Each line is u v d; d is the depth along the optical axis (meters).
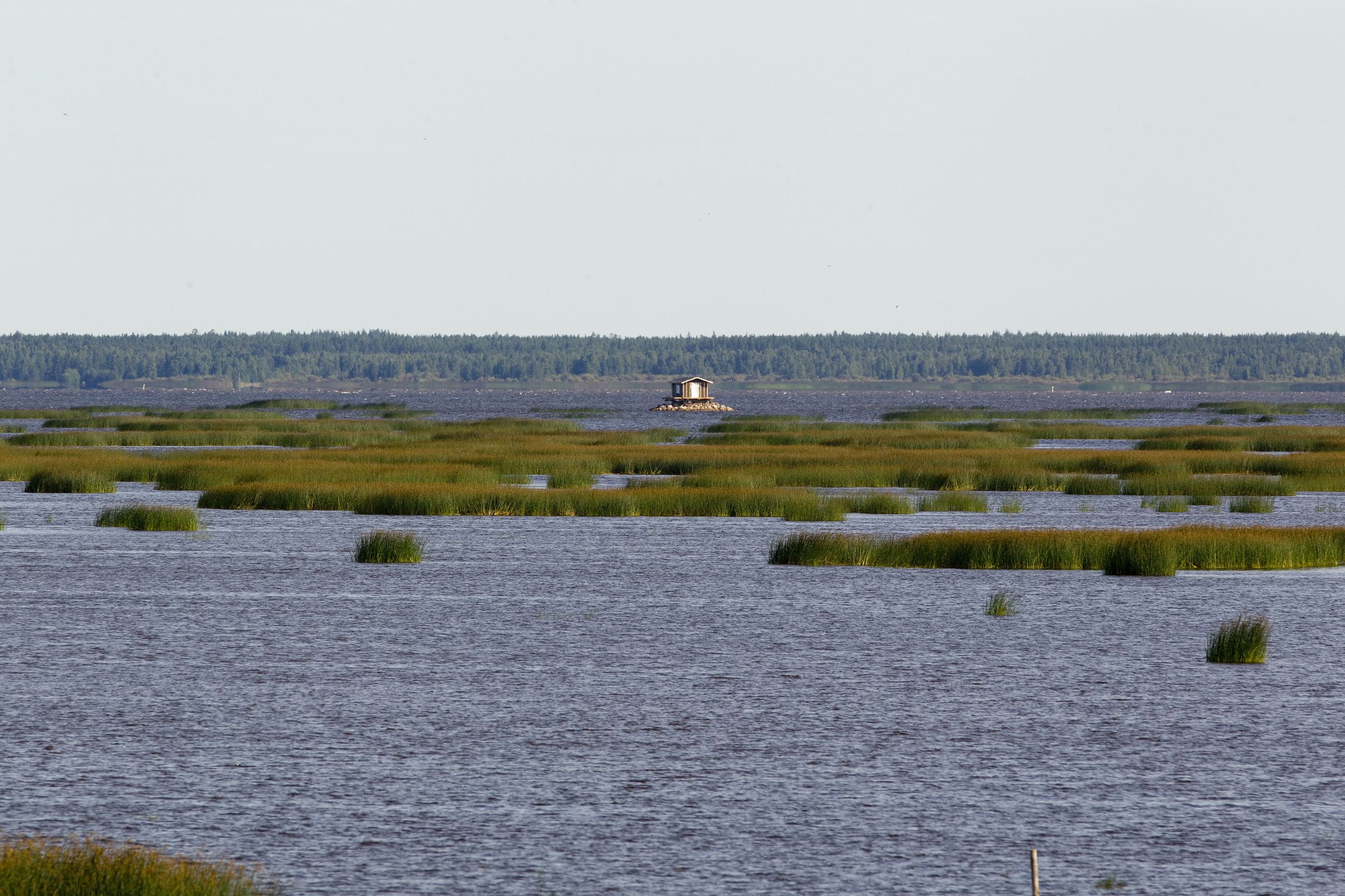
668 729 81.50
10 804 66.50
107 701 87.94
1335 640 110.12
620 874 58.25
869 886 57.25
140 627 116.06
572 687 93.06
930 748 77.62
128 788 69.12
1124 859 60.41
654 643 109.12
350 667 99.25
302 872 58.12
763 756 75.62
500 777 71.44
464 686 93.19
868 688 93.00
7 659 101.88
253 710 85.69
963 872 58.88
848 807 67.06
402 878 57.56
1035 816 65.88
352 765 73.50
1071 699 89.69
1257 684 94.50
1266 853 61.16
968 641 110.00
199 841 61.59
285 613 123.56
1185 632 113.44
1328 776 72.50
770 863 59.62
